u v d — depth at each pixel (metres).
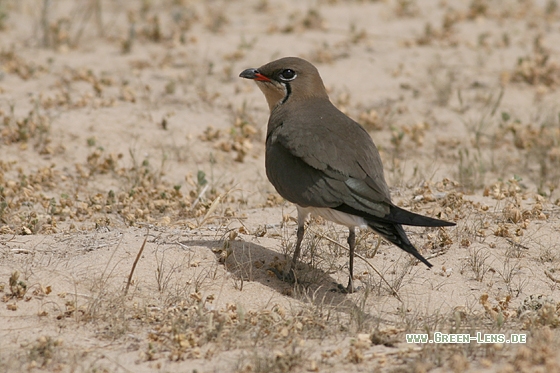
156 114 17.39
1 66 18.84
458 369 8.12
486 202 13.18
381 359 8.47
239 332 8.98
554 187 14.93
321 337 9.10
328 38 22.17
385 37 22.38
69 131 16.27
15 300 9.59
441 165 16.44
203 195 13.99
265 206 13.73
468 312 9.85
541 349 8.32
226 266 10.77
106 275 10.22
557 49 21.62
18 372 8.14
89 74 18.64
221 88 18.89
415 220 9.45
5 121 16.05
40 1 24.00
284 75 11.59
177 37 21.47
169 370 8.28
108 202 13.38
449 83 18.98
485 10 23.84
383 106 18.56
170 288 10.07
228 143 16.42
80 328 9.10
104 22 23.08
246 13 24.28
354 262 11.24
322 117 10.86
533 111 18.62
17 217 12.35
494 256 11.30
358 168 10.05
